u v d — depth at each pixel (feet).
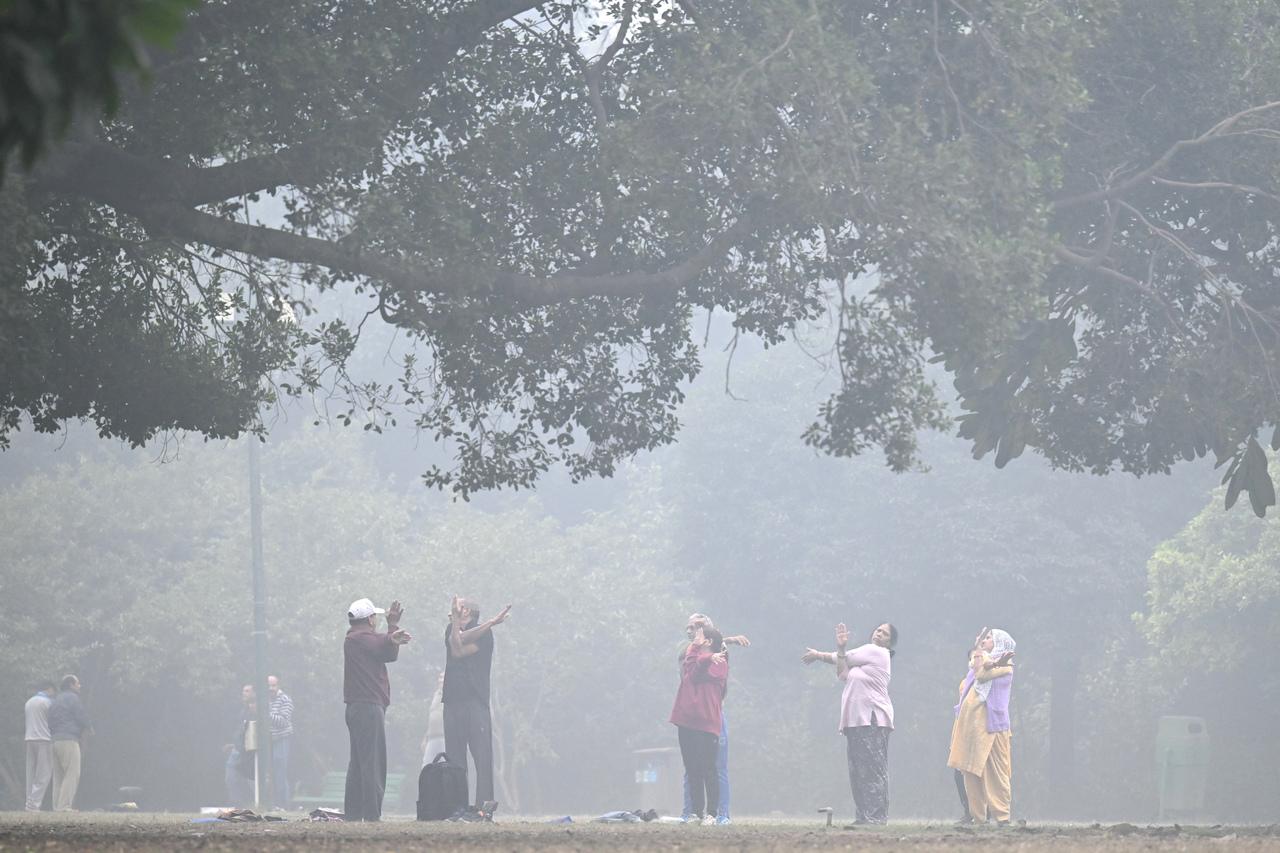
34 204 177.88
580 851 104.78
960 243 171.53
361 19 184.75
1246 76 206.39
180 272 238.89
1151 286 218.18
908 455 182.91
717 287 213.25
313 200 181.06
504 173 200.44
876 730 200.54
